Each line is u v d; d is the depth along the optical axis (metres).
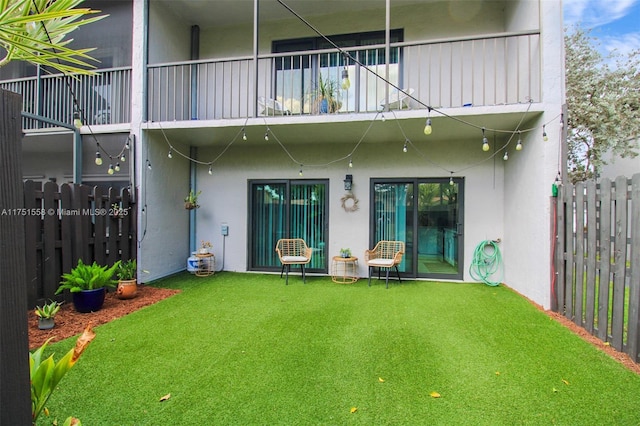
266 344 2.95
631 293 2.68
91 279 3.80
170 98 6.05
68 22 1.61
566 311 3.67
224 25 6.57
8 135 1.06
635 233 2.66
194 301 4.32
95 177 5.87
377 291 4.90
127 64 5.80
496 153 5.50
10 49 1.36
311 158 6.15
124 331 3.24
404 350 2.84
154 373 2.42
